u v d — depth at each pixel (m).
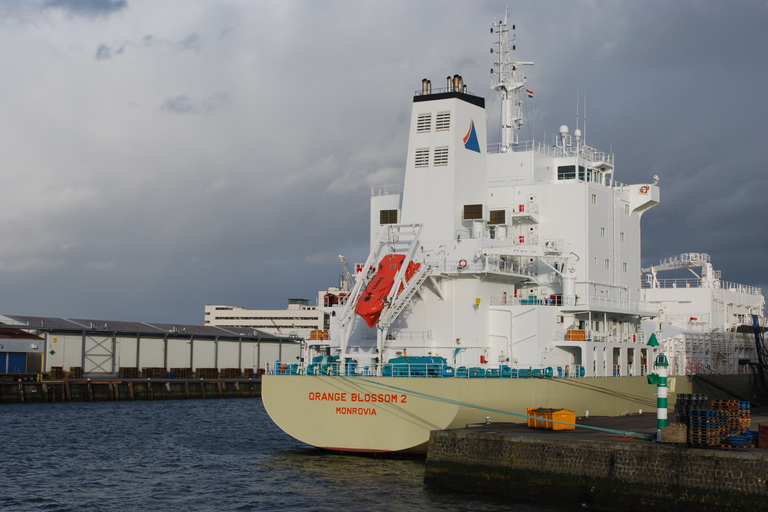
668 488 28.50
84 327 102.12
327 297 48.56
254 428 62.88
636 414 50.81
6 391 87.38
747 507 26.59
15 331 97.44
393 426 39.50
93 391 94.19
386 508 32.00
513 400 40.78
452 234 46.47
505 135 55.81
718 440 28.84
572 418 36.66
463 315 44.94
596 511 30.09
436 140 47.66
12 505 33.84
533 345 44.62
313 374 41.78
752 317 72.81
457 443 34.97
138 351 107.44
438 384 38.44
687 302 71.25
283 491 35.62
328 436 40.78
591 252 50.28
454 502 32.56
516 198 51.06
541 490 31.94
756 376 69.25
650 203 56.84
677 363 60.69
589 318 48.62
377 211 51.12
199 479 38.88
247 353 121.44
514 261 48.88
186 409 82.38
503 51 56.34
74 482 38.56
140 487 37.25
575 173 52.88
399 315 46.06
